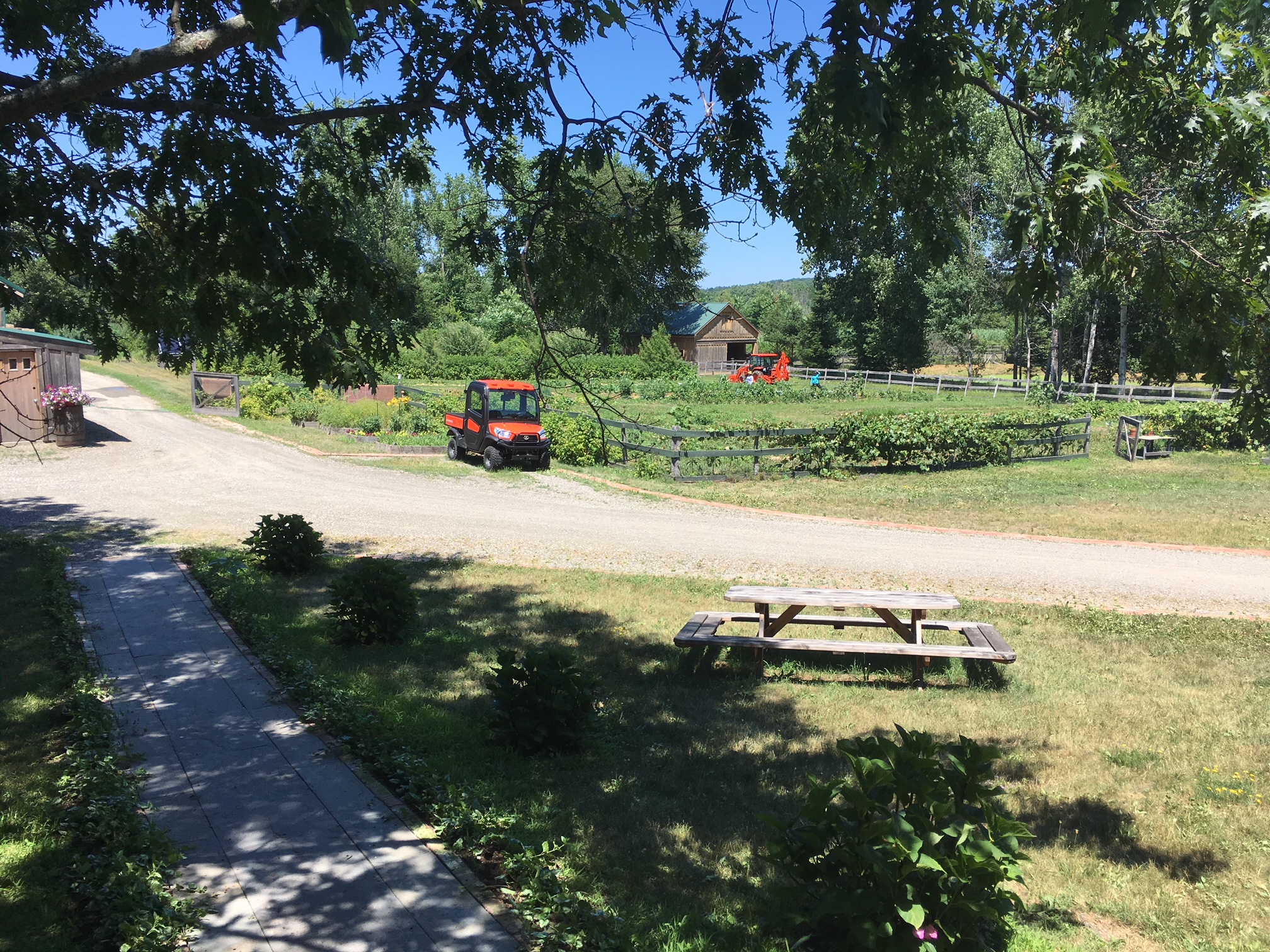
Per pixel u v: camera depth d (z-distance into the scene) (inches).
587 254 180.9
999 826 153.1
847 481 768.3
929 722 281.0
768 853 173.2
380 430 1007.0
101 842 181.6
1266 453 868.6
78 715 247.9
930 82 127.9
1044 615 401.4
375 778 221.6
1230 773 240.8
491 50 192.4
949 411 1299.2
